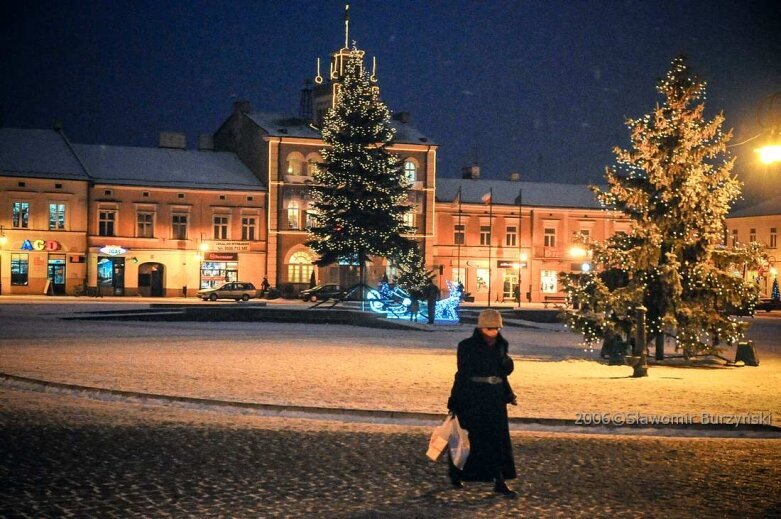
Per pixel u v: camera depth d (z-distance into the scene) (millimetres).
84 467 10672
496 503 9438
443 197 91125
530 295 92562
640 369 22219
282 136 83375
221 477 10328
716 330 26266
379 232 67688
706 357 28750
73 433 12906
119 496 9359
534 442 13219
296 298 83188
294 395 17156
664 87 26797
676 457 12289
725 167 26812
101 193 79938
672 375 22984
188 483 9992
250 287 76625
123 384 18125
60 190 77750
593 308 26953
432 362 24844
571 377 21703
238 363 23391
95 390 17328
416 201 86875
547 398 17531
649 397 18078
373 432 13781
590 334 27156
